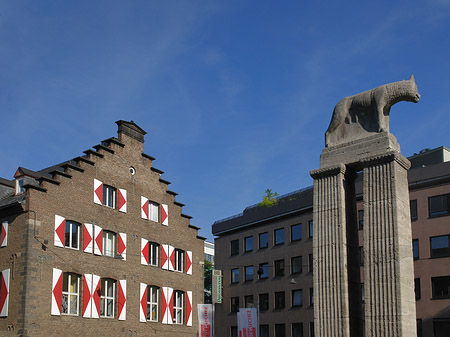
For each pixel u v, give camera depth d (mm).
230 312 62031
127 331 37031
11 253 32531
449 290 44844
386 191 18891
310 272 54344
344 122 20984
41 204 33219
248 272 61344
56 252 33406
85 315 34344
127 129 40156
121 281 37312
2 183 38031
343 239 19359
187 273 42875
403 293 17906
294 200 57344
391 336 17641
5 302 31969
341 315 18719
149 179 41281
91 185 36562
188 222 44000
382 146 19453
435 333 44781
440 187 46812
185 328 41656
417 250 47219
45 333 31844
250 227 62375
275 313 56812
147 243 39938
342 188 19938
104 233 37219
